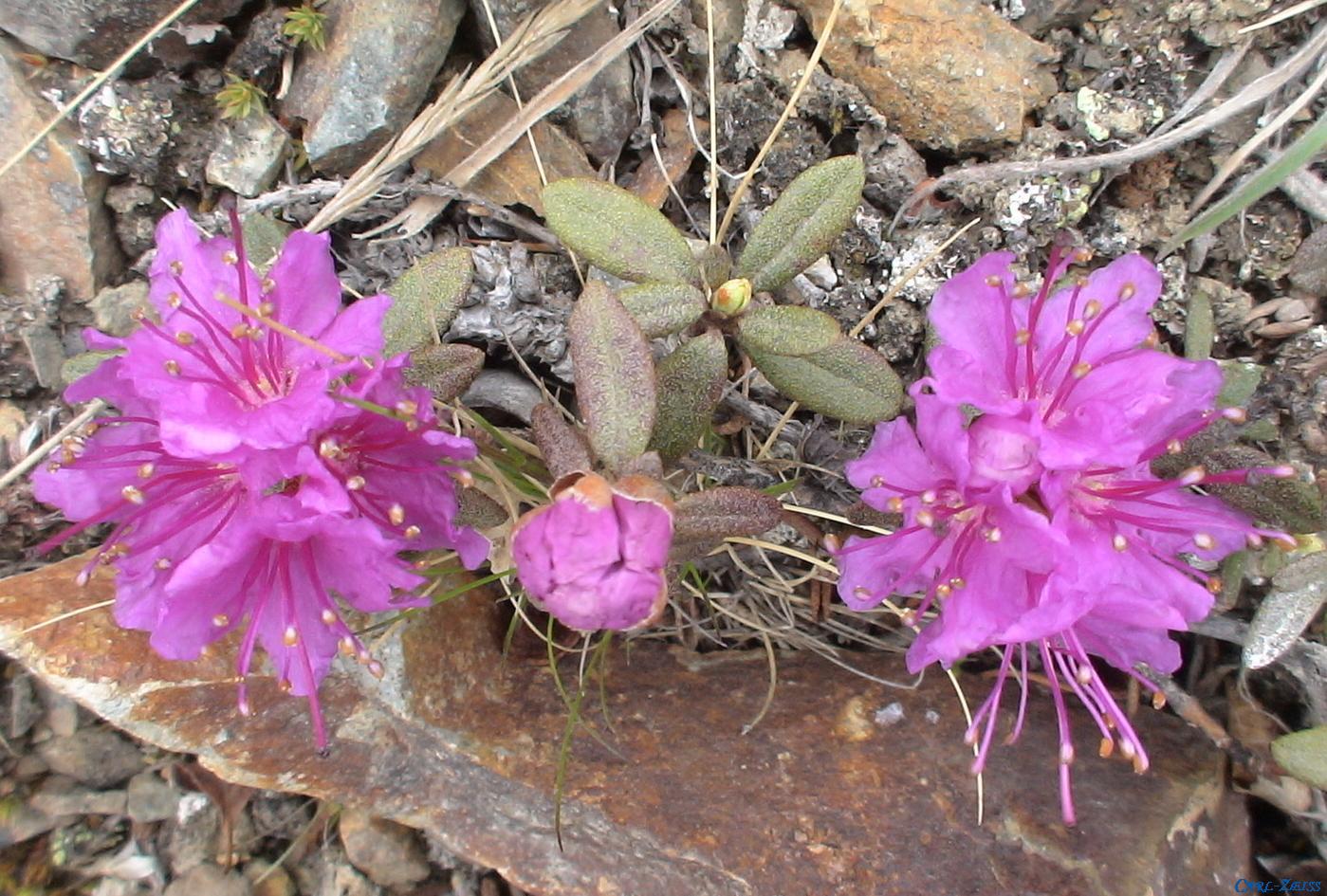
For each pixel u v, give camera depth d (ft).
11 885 0.43
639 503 0.28
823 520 0.42
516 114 0.41
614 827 0.38
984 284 0.31
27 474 0.41
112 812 0.44
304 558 0.31
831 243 0.35
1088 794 0.38
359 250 0.42
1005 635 0.28
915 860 0.37
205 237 0.40
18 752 0.43
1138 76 0.40
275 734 0.39
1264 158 0.40
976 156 0.42
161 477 0.31
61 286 0.41
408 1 0.38
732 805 0.38
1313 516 0.33
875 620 0.43
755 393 0.43
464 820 0.39
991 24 0.40
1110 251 0.41
